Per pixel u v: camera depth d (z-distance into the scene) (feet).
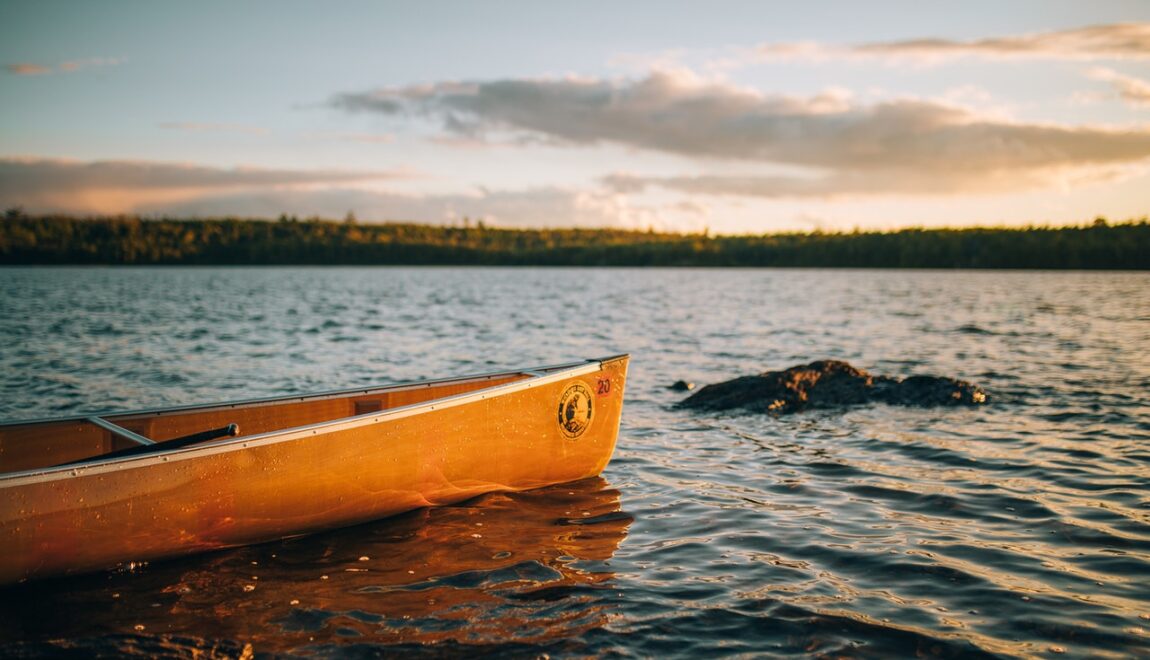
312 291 176.45
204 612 15.37
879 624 14.71
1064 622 14.71
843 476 25.32
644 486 24.44
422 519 21.17
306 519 19.52
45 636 14.37
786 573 17.24
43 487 16.05
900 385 38.27
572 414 24.39
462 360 56.90
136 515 17.11
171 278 267.39
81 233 503.61
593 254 471.62
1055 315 100.07
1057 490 23.47
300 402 23.86
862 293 166.40
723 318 98.27
